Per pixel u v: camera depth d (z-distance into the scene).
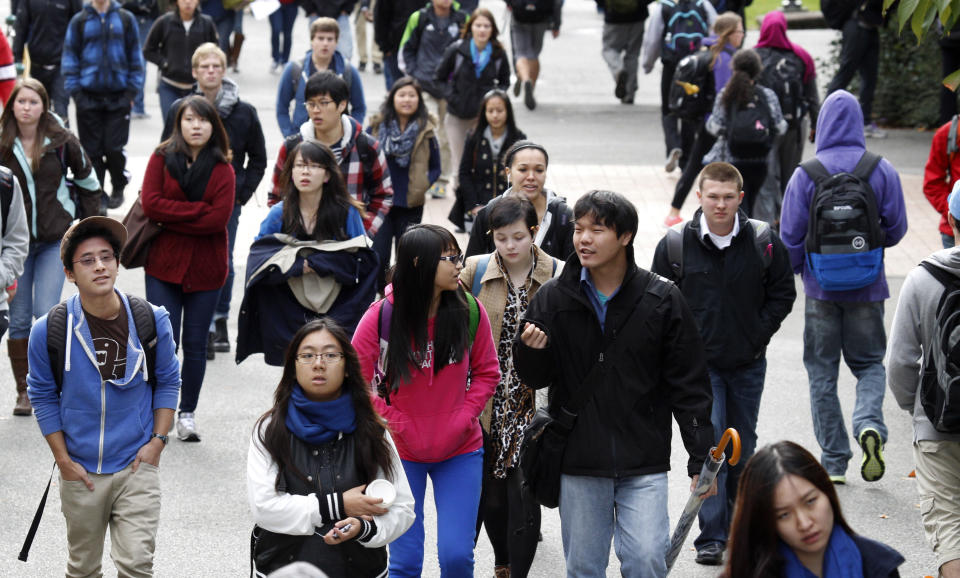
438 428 19.23
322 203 26.23
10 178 24.62
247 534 24.39
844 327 26.64
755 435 24.25
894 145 57.59
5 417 30.12
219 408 31.00
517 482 21.36
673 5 54.03
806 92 40.69
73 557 19.53
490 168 35.38
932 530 19.47
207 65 33.59
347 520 16.22
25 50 54.59
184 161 27.45
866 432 25.56
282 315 26.36
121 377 19.12
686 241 23.50
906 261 42.75
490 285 21.64
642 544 17.97
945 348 18.45
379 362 19.38
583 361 18.31
